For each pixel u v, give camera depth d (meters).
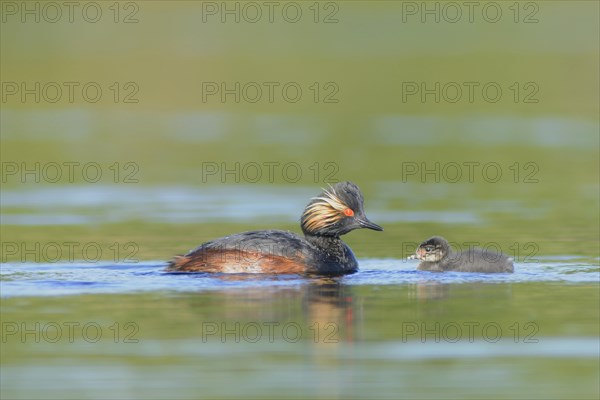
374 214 25.19
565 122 39.69
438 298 16.61
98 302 16.14
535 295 16.80
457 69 47.53
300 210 25.59
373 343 14.53
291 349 14.31
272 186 28.89
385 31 54.44
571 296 16.72
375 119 40.88
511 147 35.00
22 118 41.38
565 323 15.31
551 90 44.94
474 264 18.59
